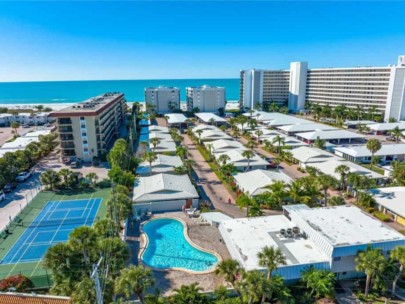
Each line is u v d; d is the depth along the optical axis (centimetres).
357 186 6353
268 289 3180
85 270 3556
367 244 4016
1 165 7219
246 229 4862
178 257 4716
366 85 17775
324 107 17825
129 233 5409
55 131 10875
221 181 7956
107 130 11481
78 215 6066
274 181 6744
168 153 10138
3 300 3206
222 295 3438
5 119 16312
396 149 9638
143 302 3216
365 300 3775
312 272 3803
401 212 5609
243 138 13075
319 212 5056
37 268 4394
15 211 6244
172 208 6356
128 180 7025
